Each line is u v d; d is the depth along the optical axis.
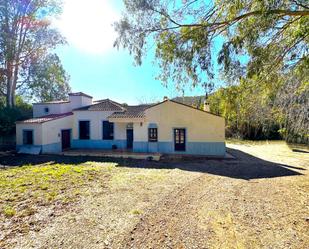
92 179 10.65
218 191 8.92
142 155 17.70
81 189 8.98
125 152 19.31
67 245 4.90
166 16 6.71
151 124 19.45
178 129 19.14
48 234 5.38
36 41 27.67
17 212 6.61
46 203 7.38
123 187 9.39
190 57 6.43
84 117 21.95
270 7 5.00
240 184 10.04
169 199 7.91
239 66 6.29
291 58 6.64
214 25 6.27
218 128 18.48
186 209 6.99
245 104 7.65
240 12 5.77
